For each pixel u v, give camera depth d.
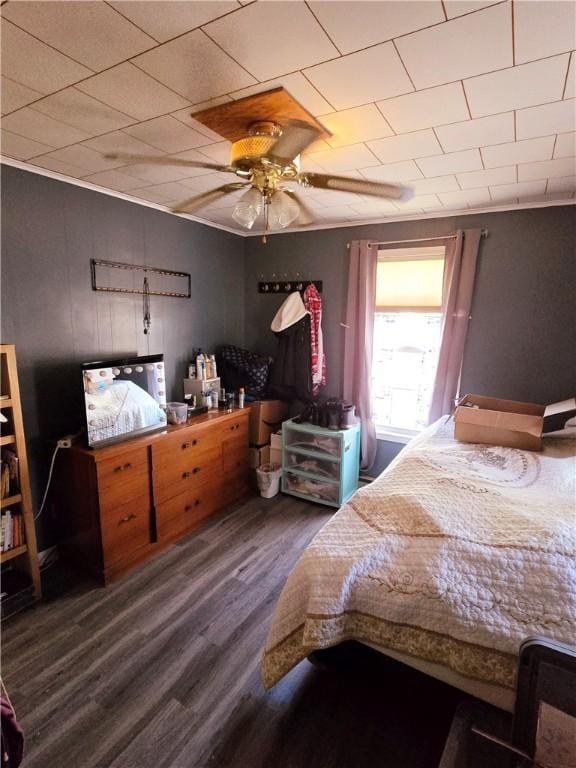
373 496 1.62
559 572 1.17
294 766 1.34
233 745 1.40
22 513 2.04
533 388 2.76
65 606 2.09
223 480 3.13
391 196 1.72
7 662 1.73
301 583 1.42
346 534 1.48
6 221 2.10
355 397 3.41
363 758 1.37
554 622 1.11
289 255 3.62
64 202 2.35
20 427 1.99
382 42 1.11
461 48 1.13
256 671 1.71
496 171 2.09
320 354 3.46
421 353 3.26
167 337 3.14
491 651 1.15
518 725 1.00
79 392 2.52
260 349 3.87
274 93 1.34
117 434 2.40
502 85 1.31
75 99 1.44
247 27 1.06
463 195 2.50
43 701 1.56
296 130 1.27
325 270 3.46
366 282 3.20
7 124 1.64
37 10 0.99
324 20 1.03
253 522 2.99
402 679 1.51
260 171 1.52
